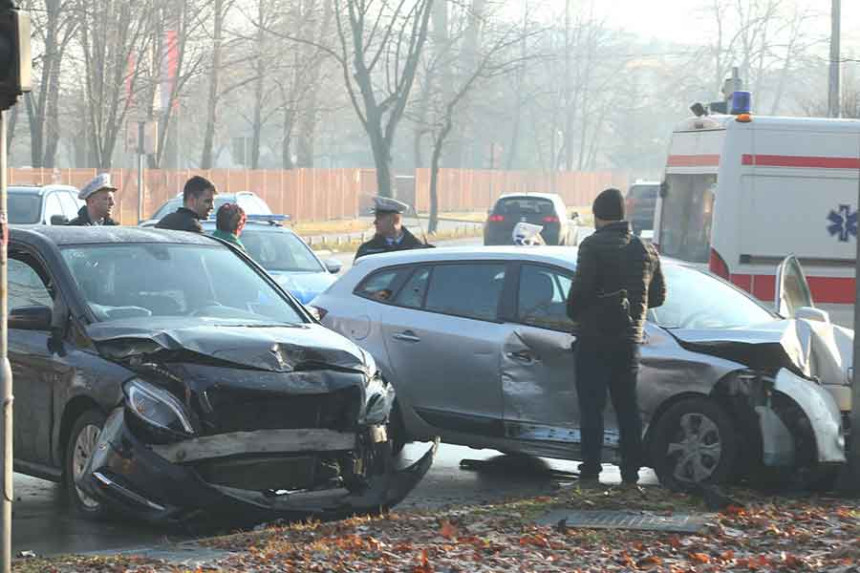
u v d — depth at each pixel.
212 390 9.94
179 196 31.31
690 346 11.76
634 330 11.42
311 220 74.56
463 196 97.12
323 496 10.36
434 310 13.11
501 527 9.96
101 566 8.77
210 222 22.94
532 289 12.70
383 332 13.24
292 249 21.19
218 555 9.12
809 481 11.86
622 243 11.39
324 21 75.69
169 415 9.89
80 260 11.34
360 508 10.49
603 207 11.46
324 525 10.02
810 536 9.39
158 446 9.89
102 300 11.06
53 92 60.06
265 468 10.18
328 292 13.84
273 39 75.00
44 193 27.42
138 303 11.16
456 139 110.81
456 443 12.92
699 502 10.88
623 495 11.05
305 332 11.03
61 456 10.84
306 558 8.87
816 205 20.11
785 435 11.45
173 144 77.81
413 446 14.77
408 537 9.61
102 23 55.84
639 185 50.53
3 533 7.35
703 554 8.90
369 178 86.19
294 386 10.16
